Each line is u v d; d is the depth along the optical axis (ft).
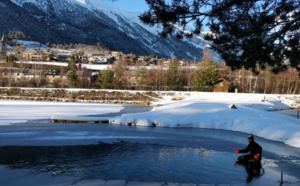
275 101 150.30
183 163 36.27
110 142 49.32
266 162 37.78
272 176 31.40
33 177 29.30
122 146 46.21
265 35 25.12
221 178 30.45
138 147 45.78
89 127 65.72
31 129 59.88
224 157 40.14
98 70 271.08
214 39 25.41
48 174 30.45
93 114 93.40
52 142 47.62
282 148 47.80
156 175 31.01
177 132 62.80
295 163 37.45
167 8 21.94
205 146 48.06
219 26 23.99
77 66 277.85
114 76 218.79
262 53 25.71
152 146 46.83
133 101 156.87
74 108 110.01
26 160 35.91
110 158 38.01
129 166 34.32
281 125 62.54
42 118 78.28
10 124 65.77
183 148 45.88
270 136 57.52
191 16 22.62
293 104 151.53
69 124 69.62
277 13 22.85
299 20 23.09
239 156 38.01
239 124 70.18
